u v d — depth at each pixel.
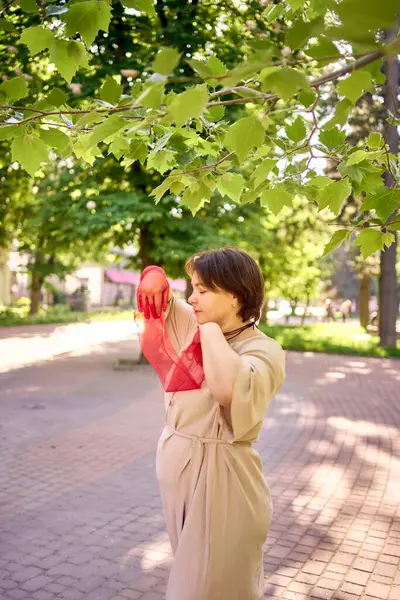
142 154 2.22
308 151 2.10
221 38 11.83
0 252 37.72
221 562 1.78
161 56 1.28
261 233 15.16
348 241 2.28
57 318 33.97
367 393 10.83
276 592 3.43
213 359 1.71
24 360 15.63
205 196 2.43
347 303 39.09
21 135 1.96
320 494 5.19
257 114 1.57
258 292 1.89
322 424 8.13
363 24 1.01
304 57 1.36
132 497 5.12
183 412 1.89
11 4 1.88
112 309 56.59
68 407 9.23
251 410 1.69
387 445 6.95
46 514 4.70
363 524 4.48
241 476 1.84
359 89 1.42
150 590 3.46
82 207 12.78
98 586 3.50
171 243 12.15
